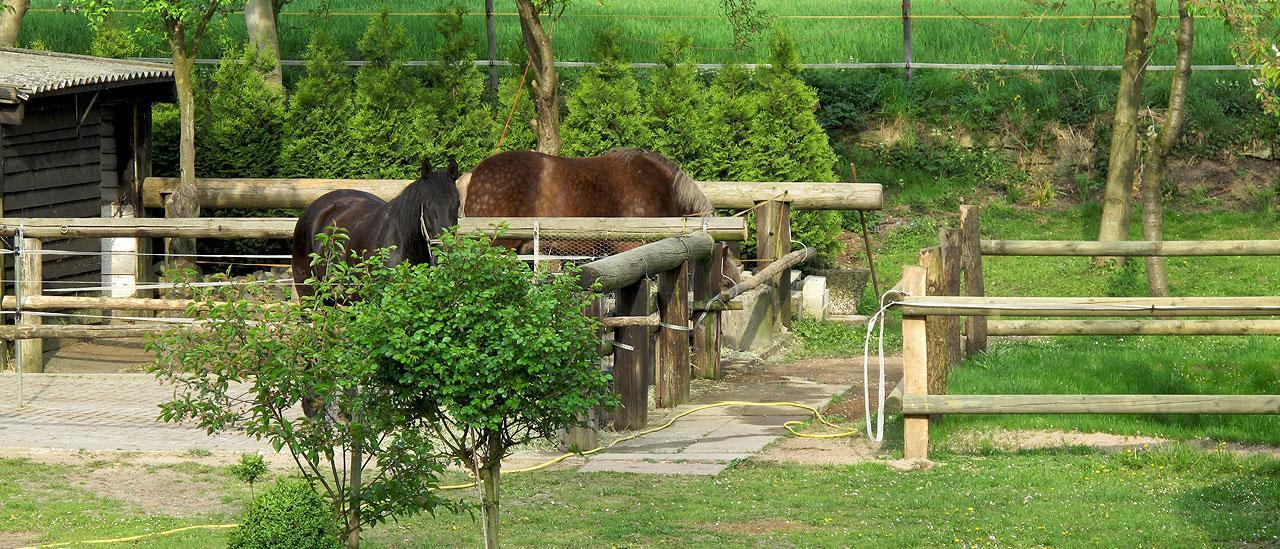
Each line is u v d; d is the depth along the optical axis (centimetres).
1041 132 2372
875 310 1967
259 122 2092
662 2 3083
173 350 680
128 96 1816
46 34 2736
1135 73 1980
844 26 2786
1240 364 1324
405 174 2095
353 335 636
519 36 2767
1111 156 2017
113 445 1070
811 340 1775
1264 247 1395
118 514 869
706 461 1021
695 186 1532
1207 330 1080
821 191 1864
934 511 854
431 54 2686
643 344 1173
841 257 2178
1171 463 962
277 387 659
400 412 656
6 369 1458
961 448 1045
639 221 1450
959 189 2322
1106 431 1094
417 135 2100
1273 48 1284
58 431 1123
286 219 1528
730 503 882
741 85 2091
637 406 1161
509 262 644
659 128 2058
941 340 1136
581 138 2052
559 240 1470
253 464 728
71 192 1695
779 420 1225
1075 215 2231
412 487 679
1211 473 940
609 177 1523
